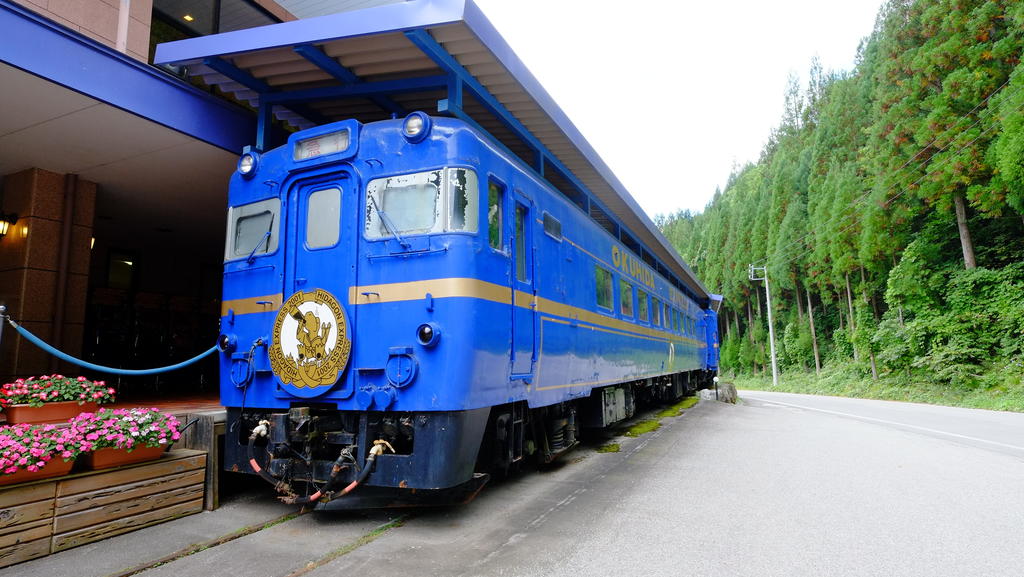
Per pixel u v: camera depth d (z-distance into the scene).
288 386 4.41
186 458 4.60
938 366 19.44
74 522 3.81
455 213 4.19
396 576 3.45
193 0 6.90
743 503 5.23
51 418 4.45
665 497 5.47
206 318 11.52
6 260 6.69
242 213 5.07
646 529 4.44
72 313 6.84
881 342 23.28
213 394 8.59
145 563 3.57
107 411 4.29
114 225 9.43
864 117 30.75
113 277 10.63
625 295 9.12
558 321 6.00
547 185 6.21
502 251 4.75
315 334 4.35
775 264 33.19
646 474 6.56
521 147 6.83
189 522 4.44
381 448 4.06
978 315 19.19
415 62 5.09
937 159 20.14
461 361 4.00
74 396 4.61
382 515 4.78
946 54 20.05
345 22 4.50
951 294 20.30
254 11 7.67
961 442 9.38
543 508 5.07
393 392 4.05
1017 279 19.14
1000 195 18.11
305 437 4.20
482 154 4.52
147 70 5.30
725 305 45.75
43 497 3.66
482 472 4.91
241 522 4.48
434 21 4.27
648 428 10.81
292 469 4.25
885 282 25.41
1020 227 20.98
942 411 15.42
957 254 22.16
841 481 6.16
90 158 6.34
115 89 5.05
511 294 4.85
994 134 18.34
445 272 4.10
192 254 11.77
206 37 5.02
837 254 26.41
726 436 9.81
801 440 9.34
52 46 4.62
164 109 5.45
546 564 3.68
